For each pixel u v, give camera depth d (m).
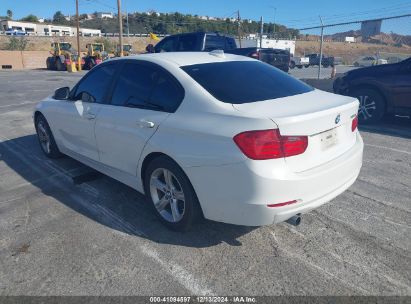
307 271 2.81
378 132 6.91
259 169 2.62
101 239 3.28
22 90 14.69
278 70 4.00
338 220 3.55
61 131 4.88
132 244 3.20
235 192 2.74
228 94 3.09
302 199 2.77
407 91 6.95
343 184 3.14
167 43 12.66
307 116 2.73
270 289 2.63
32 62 35.22
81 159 4.66
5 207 3.95
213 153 2.78
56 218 3.68
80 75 23.89
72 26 106.12
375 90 7.39
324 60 37.88
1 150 6.08
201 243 3.20
